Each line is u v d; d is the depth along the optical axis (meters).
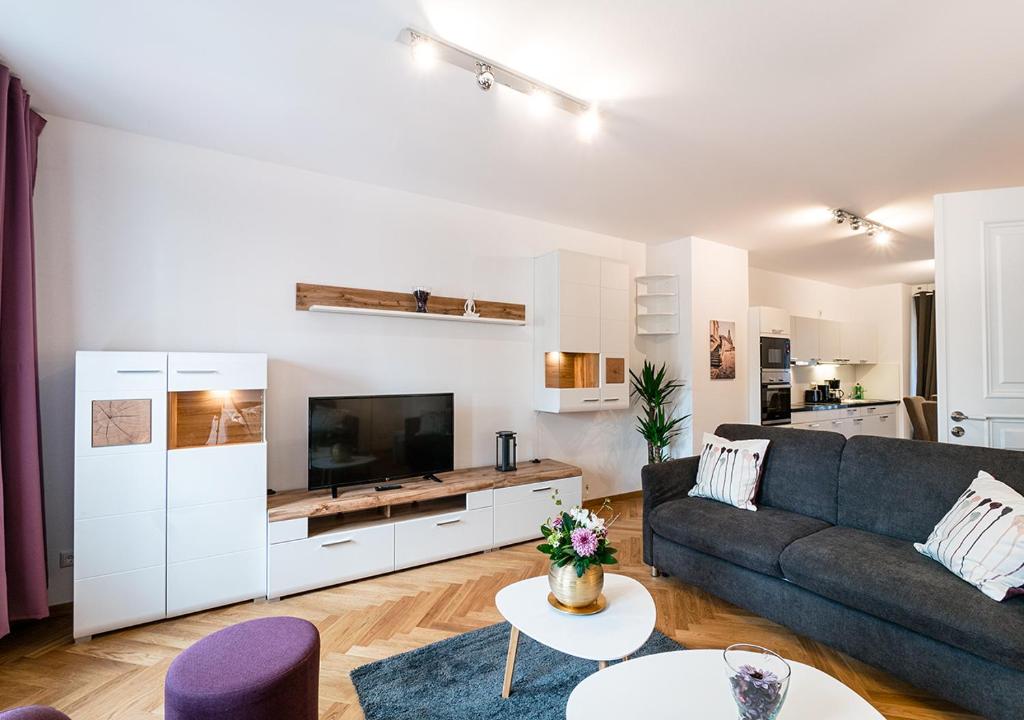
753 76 2.18
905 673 1.84
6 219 2.23
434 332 3.78
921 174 3.27
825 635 2.10
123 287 2.71
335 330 3.35
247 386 2.68
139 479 2.39
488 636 2.31
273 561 2.68
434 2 1.74
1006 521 1.74
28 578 2.24
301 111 2.51
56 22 1.85
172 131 2.73
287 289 3.19
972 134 2.71
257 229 3.10
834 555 2.09
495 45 1.97
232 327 3.01
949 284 2.83
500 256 4.12
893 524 2.31
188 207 2.89
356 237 3.44
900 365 7.16
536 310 4.28
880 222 4.30
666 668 1.43
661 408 4.84
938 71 2.13
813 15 1.79
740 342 5.16
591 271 4.22
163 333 2.81
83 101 2.42
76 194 2.60
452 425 3.57
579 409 4.14
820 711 1.25
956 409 2.81
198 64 2.12
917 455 2.36
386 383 3.55
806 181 3.40
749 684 1.11
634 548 3.51
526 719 1.74
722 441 3.11
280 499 2.91
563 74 2.17
